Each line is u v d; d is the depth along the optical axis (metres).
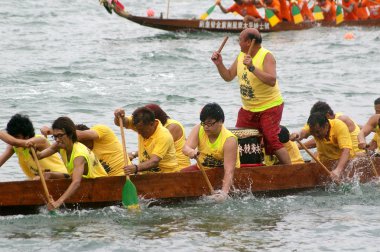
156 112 27.30
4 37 67.94
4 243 22.33
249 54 27.44
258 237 22.94
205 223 24.23
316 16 70.94
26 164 26.25
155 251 21.72
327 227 23.86
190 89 47.69
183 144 27.81
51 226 23.78
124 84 48.94
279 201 26.78
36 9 85.81
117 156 26.56
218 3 69.56
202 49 62.56
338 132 28.06
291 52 60.88
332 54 59.81
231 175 25.92
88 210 25.14
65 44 65.19
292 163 29.00
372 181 29.05
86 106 42.88
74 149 24.47
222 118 25.78
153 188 25.73
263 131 28.34
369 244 22.36
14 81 48.84
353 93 46.62
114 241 22.50
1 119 39.59
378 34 68.50
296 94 46.44
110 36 71.06
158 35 70.88
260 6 69.12
